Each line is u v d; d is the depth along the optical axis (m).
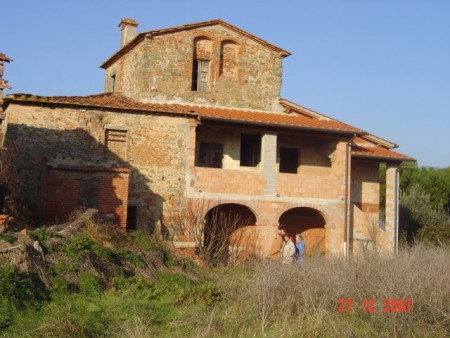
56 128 20.88
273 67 26.56
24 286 11.21
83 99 21.88
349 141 24.22
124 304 11.74
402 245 23.44
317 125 23.72
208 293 12.84
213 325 10.80
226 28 25.86
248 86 26.08
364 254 15.22
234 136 24.73
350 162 24.55
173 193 21.77
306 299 12.05
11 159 20.11
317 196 23.55
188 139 22.16
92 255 13.78
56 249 13.16
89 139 21.16
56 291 11.82
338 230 23.64
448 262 14.39
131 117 21.70
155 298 12.88
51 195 18.59
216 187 22.22
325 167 25.89
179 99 24.84
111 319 10.87
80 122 21.17
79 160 20.11
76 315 10.74
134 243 16.86
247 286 13.53
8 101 20.52
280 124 22.88
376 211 26.17
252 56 26.27
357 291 12.72
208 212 23.23
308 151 25.72
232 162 24.64
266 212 22.73
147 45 24.50
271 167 23.06
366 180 26.14
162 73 24.64
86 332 10.08
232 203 22.33
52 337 9.69
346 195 23.92
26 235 13.07
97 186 19.09
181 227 21.33
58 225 15.84
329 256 19.91
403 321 11.67
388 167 25.73
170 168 21.88
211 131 24.42
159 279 15.04
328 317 11.48
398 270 13.38
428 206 35.03
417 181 45.50
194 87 25.50
